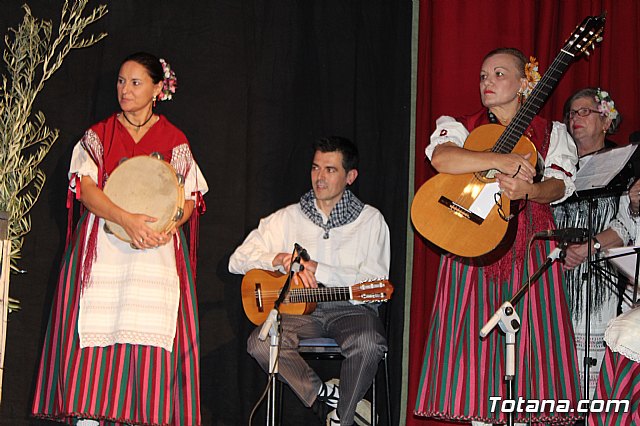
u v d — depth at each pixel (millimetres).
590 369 4391
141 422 3971
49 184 4516
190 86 4719
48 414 4023
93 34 4617
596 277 4395
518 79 3979
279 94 4781
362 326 4086
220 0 4777
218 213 4703
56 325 4066
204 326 4648
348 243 4383
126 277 4031
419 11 4891
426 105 4805
